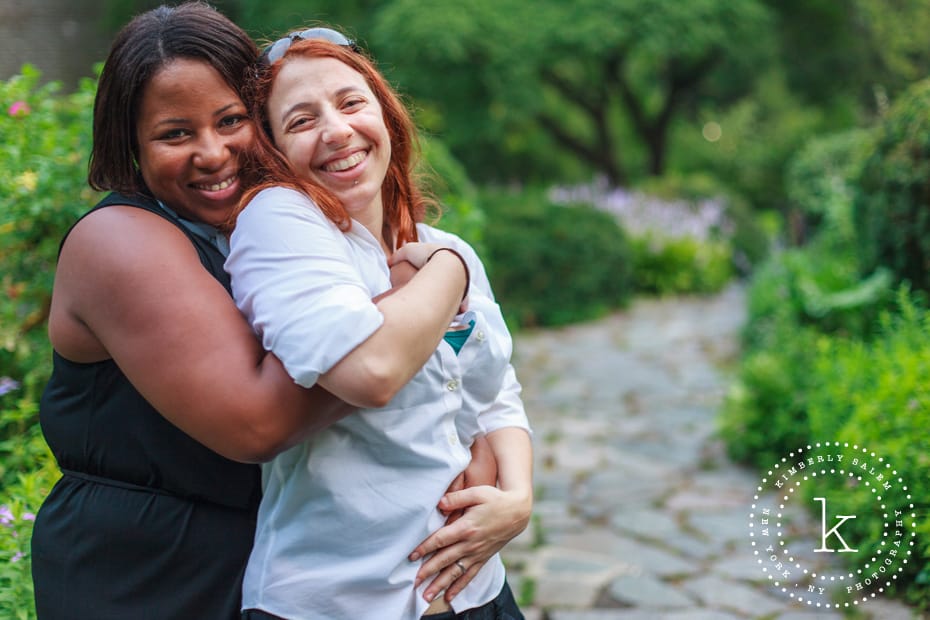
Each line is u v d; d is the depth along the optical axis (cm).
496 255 857
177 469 133
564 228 902
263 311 123
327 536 131
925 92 413
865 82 952
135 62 132
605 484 423
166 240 129
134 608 133
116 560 134
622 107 1789
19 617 171
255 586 132
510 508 141
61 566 135
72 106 283
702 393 593
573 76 1512
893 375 314
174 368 122
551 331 841
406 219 157
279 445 122
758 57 1465
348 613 131
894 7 823
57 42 1090
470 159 1467
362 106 139
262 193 132
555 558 338
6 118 255
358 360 118
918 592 269
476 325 147
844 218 553
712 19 1124
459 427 150
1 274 263
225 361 122
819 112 1783
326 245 127
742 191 1958
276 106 137
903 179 398
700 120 1978
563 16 1093
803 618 277
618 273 944
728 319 878
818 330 498
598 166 1497
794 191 899
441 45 970
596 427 522
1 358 263
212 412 121
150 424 132
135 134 136
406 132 153
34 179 251
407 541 133
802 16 1366
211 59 134
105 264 126
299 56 138
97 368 132
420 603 134
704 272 1077
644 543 350
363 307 121
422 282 129
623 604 297
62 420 137
